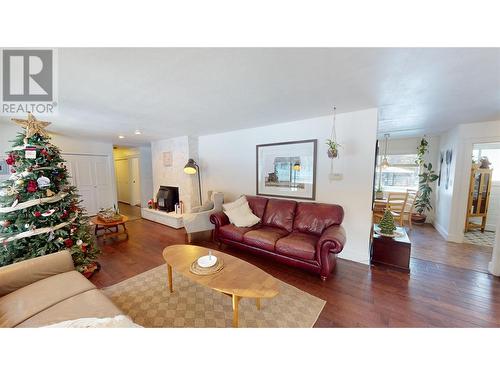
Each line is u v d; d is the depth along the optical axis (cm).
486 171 392
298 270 255
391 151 517
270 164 360
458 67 150
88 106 240
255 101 229
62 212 225
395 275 242
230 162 422
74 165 482
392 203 423
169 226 452
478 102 231
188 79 171
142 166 636
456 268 259
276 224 310
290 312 180
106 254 305
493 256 243
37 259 164
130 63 144
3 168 351
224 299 199
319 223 274
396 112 276
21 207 199
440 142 446
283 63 146
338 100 227
